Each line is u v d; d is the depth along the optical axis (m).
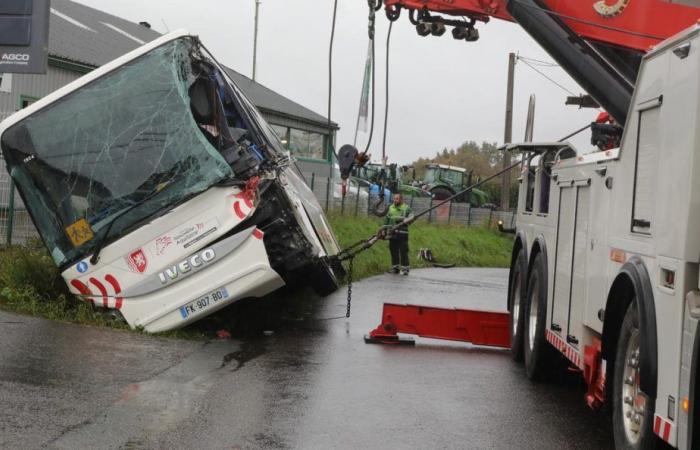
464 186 49.06
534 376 9.60
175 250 10.23
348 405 7.88
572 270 8.21
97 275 10.38
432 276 24.72
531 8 10.27
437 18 11.33
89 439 6.12
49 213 10.39
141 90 10.34
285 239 10.83
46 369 8.02
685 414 4.93
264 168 10.66
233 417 7.09
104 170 10.29
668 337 5.27
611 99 10.07
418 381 9.27
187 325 10.52
